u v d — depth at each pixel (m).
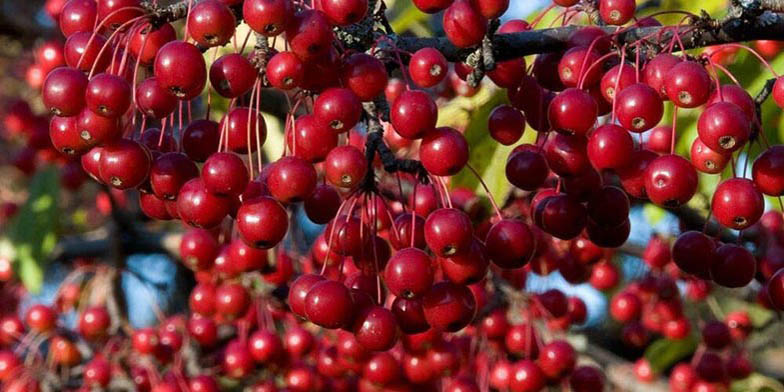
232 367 0.59
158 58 0.43
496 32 0.47
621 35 0.46
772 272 0.55
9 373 0.64
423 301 0.45
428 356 0.51
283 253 0.58
